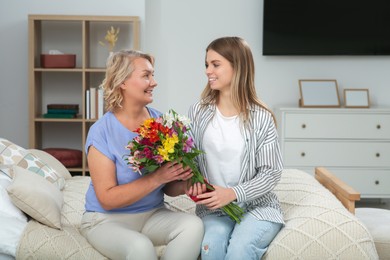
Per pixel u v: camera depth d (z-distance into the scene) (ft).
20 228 7.78
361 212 10.77
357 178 17.46
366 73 18.56
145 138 7.06
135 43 16.10
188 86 18.42
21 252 7.49
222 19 18.33
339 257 7.48
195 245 7.26
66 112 16.29
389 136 17.38
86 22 16.28
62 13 16.66
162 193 8.02
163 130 7.04
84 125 16.10
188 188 7.56
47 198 8.16
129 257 6.96
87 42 16.43
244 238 7.32
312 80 18.10
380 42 18.25
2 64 16.72
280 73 18.49
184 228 7.25
